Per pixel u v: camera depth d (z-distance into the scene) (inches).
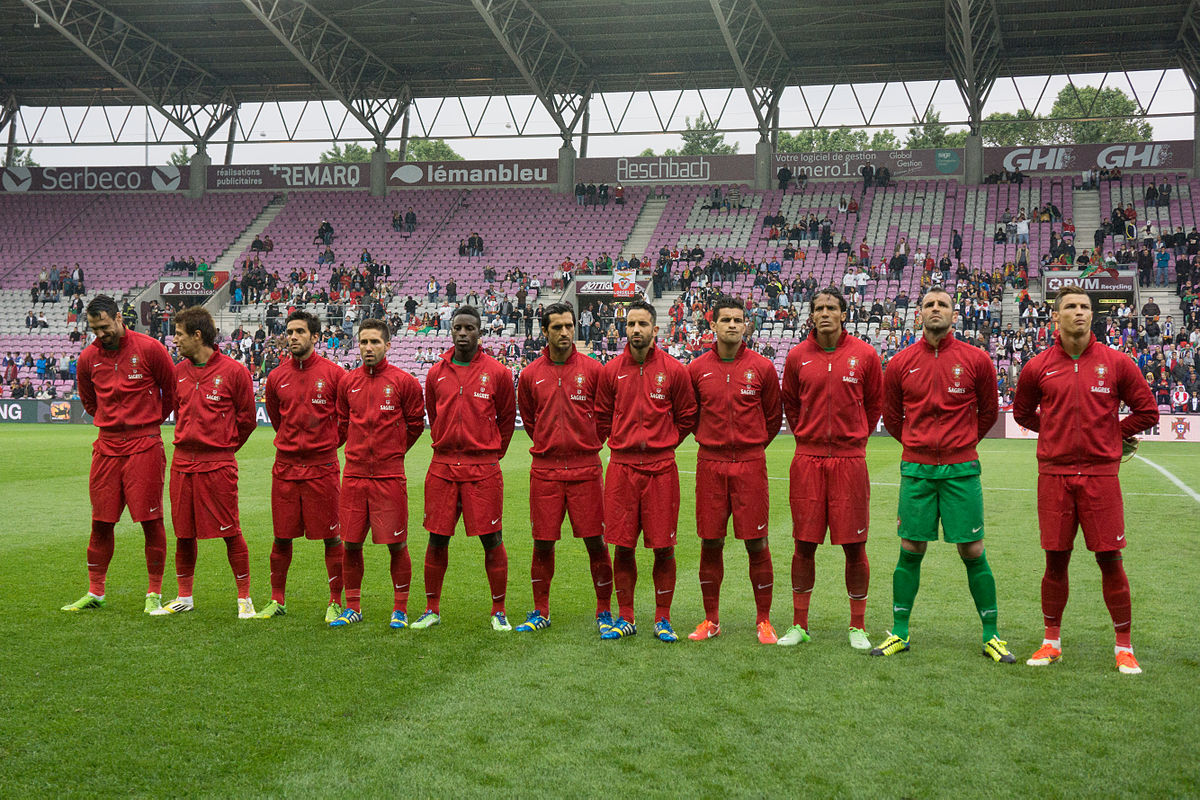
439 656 205.6
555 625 234.4
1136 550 327.3
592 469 227.3
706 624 221.8
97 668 196.1
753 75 1413.6
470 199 1552.7
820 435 214.1
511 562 319.6
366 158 2819.9
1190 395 952.3
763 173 1456.7
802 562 217.2
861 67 1396.4
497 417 233.8
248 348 1245.1
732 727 162.2
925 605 252.4
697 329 1187.9
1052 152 1370.6
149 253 1521.9
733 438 218.1
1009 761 148.2
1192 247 1176.8
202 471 239.9
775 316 1187.3
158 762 149.2
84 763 148.9
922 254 1284.4
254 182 1592.0
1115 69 1328.7
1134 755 150.1
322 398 239.1
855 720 165.3
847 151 1434.5
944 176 1412.4
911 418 209.3
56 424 1159.0
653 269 1381.6
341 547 242.8
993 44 1258.0
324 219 1549.0
